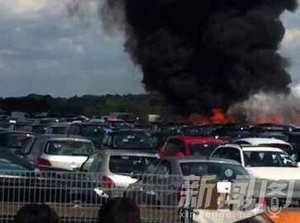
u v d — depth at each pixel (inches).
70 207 402.0
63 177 403.9
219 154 765.3
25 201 401.7
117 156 626.2
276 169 685.3
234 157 729.6
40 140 894.4
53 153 850.8
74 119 2974.9
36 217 152.2
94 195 404.2
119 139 1130.7
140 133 1160.2
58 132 1545.3
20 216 152.3
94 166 647.8
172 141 926.4
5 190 400.5
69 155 850.8
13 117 3420.3
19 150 1005.2
